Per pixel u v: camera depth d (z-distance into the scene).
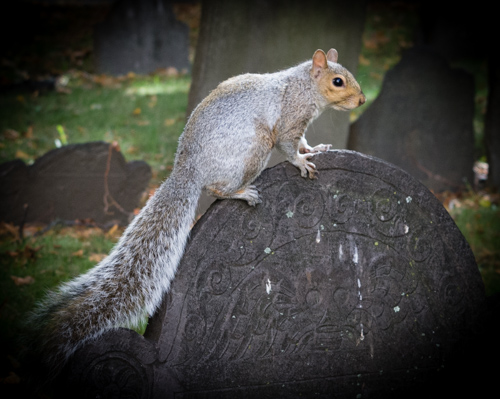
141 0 16.72
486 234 8.89
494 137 10.86
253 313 4.52
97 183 8.88
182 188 4.38
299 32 8.81
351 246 4.72
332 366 4.75
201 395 4.42
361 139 10.45
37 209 8.79
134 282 4.31
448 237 4.94
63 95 14.74
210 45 8.83
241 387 4.54
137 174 9.02
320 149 4.80
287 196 4.55
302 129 4.63
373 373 4.84
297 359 4.66
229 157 4.34
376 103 10.45
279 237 4.55
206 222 4.36
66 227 8.73
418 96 10.49
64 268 7.50
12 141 11.79
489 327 5.05
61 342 4.12
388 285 4.82
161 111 13.73
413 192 4.82
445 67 10.49
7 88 14.65
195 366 4.38
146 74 16.98
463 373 5.05
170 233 4.35
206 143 4.36
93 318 4.20
